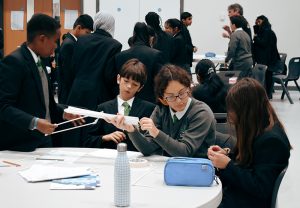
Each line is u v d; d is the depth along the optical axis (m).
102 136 2.83
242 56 7.45
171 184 1.99
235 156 2.20
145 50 3.75
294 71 8.75
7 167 2.24
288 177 4.49
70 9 10.56
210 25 10.48
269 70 8.36
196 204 1.75
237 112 2.08
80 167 2.24
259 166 2.04
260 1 10.31
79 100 3.85
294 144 5.67
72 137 2.89
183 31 7.22
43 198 1.80
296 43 10.35
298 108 8.12
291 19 10.30
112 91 3.92
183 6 10.48
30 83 2.52
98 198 1.80
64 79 4.16
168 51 6.20
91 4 10.51
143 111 2.89
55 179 2.03
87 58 3.87
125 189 1.71
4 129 2.56
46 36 2.52
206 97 3.70
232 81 4.70
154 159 2.45
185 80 2.42
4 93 2.44
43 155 2.49
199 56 8.47
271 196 2.02
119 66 3.80
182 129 2.48
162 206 1.73
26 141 2.59
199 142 2.40
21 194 1.85
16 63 2.46
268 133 2.06
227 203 2.09
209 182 1.97
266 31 8.50
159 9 10.47
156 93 2.48
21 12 10.62
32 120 2.41
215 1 10.41
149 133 2.44
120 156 1.71
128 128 2.42
